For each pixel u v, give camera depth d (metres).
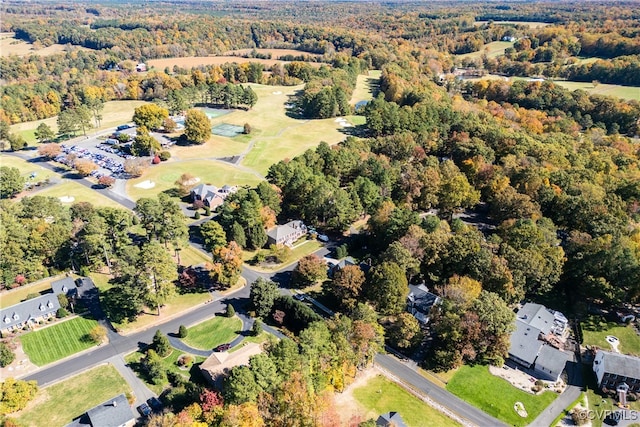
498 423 89.75
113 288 124.69
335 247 147.88
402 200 163.00
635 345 108.62
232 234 141.75
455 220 145.25
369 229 146.50
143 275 109.31
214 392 84.44
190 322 113.31
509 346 102.19
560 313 117.25
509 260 119.38
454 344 102.81
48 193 179.12
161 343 100.88
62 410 88.00
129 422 84.06
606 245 122.62
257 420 75.75
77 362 100.38
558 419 90.81
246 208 143.38
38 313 111.19
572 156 179.88
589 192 149.75
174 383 94.69
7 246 122.12
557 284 128.38
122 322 112.31
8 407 85.81
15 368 98.25
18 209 137.12
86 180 192.38
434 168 170.62
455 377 100.50
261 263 138.75
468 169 176.25
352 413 89.75
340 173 180.38
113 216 130.62
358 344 97.44
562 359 100.75
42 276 127.88
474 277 117.69
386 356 106.06
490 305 103.12
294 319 110.81
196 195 173.12
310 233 154.12
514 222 136.38
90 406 88.88
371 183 162.12
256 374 82.62
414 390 96.62
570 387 98.25
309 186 158.00
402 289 112.88
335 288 117.88
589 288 118.50
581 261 122.56
